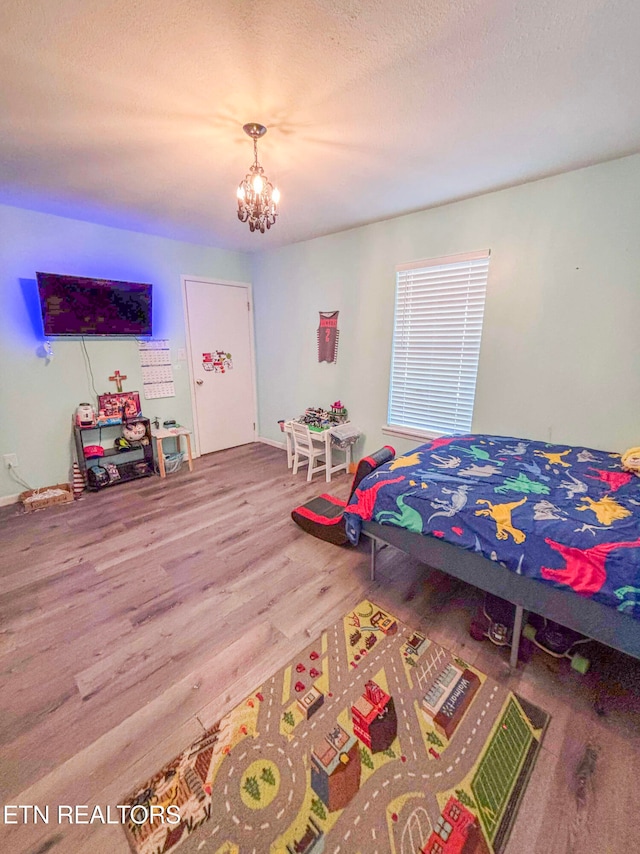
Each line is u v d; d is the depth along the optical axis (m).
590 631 1.32
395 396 3.41
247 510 2.98
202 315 4.10
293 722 1.32
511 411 2.70
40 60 1.27
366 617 1.83
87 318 3.22
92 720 1.34
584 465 2.06
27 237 2.89
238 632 1.74
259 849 1.00
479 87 1.44
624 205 2.09
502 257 2.55
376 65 1.32
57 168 2.12
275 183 2.34
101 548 2.44
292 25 1.14
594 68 1.32
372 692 1.43
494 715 1.34
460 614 1.85
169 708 1.38
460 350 2.91
